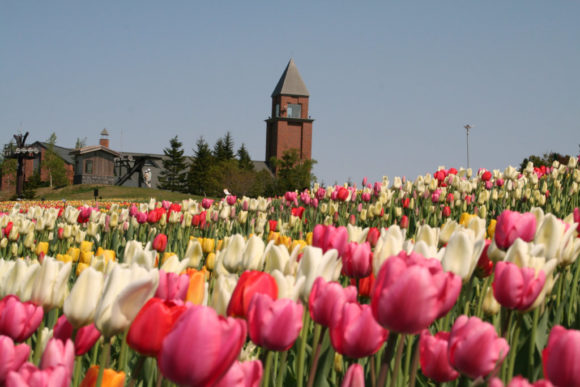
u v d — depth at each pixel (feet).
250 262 8.98
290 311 5.54
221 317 4.33
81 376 9.12
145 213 27.12
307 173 370.73
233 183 312.09
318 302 6.30
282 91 419.95
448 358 5.61
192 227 28.32
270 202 36.88
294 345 10.29
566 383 4.81
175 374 4.18
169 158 353.51
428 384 8.84
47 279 6.69
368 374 8.29
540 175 51.26
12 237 23.31
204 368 4.14
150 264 8.33
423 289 4.84
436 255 8.13
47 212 26.25
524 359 9.14
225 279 6.70
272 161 400.67
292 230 27.55
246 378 4.83
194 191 332.80
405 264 5.08
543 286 6.80
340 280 12.91
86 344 6.18
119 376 5.25
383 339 5.65
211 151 345.92
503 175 41.88
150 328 4.96
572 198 38.81
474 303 12.03
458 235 7.66
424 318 4.91
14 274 6.77
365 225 31.63
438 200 33.04
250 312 5.65
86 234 26.99
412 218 32.53
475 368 5.36
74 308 5.77
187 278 6.59
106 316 5.34
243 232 27.27
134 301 5.28
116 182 316.81
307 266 7.14
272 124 430.61
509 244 9.16
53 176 315.99
